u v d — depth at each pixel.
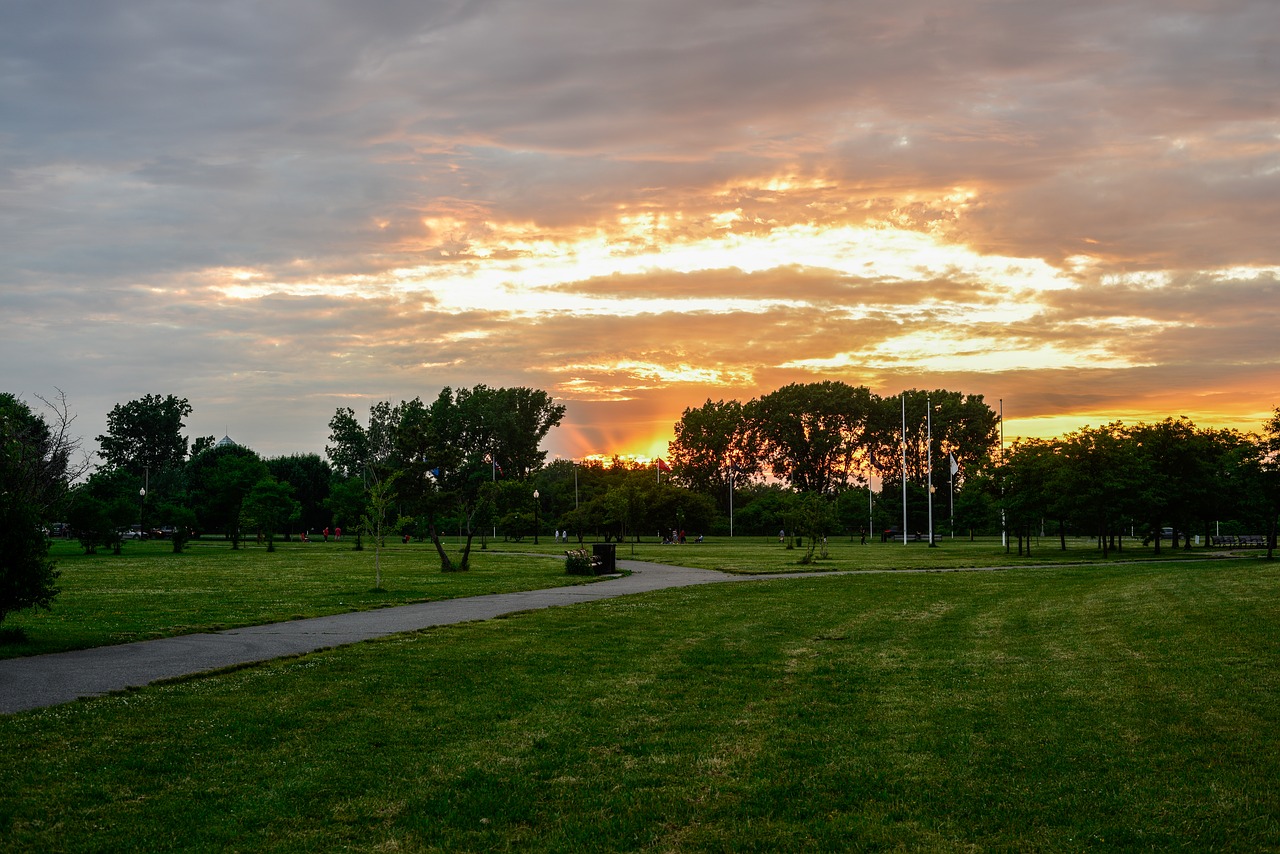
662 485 108.81
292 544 87.12
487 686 15.05
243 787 9.83
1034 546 84.19
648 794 9.71
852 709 13.50
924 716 13.04
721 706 13.72
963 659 17.94
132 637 20.16
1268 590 28.38
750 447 152.62
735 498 153.00
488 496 46.66
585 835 8.59
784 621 24.08
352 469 135.00
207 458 131.25
